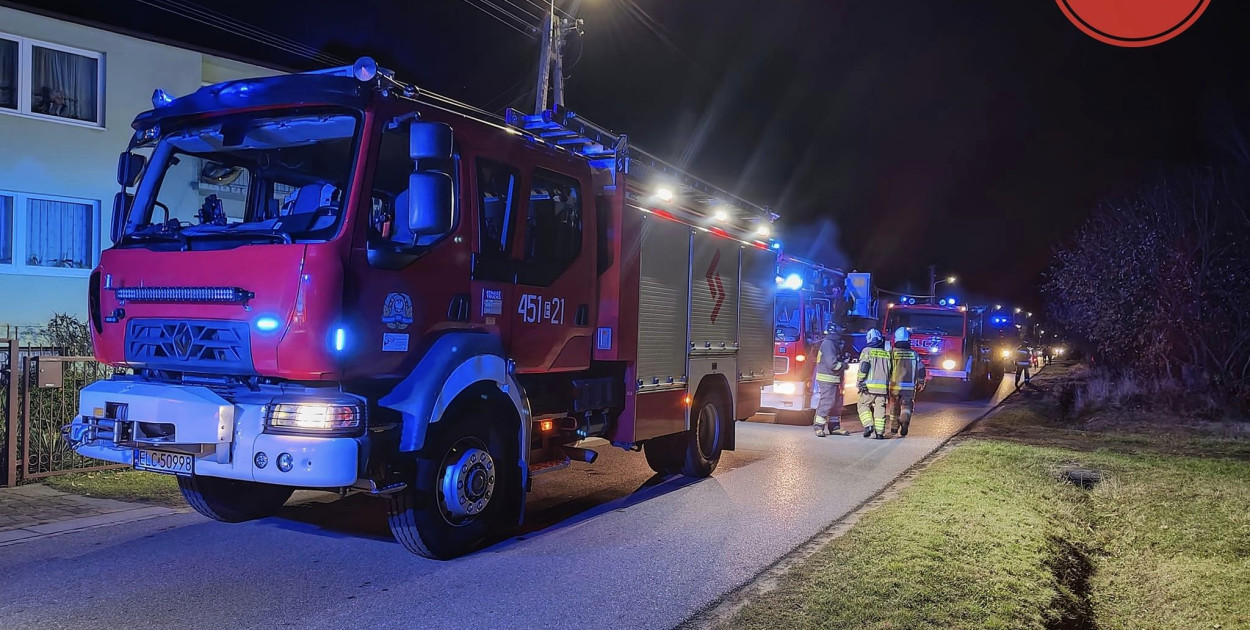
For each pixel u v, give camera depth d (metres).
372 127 4.75
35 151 13.43
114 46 14.21
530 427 5.86
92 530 5.81
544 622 4.29
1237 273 15.27
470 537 5.43
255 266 4.55
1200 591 5.30
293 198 5.02
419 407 4.88
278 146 5.12
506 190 5.75
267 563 5.19
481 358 5.32
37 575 4.84
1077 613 4.89
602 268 6.79
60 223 13.82
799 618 4.21
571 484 8.08
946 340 20.38
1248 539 6.49
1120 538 6.84
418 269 5.00
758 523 6.53
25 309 13.35
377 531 6.02
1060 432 12.98
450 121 5.30
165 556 5.28
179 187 5.41
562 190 6.36
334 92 4.78
